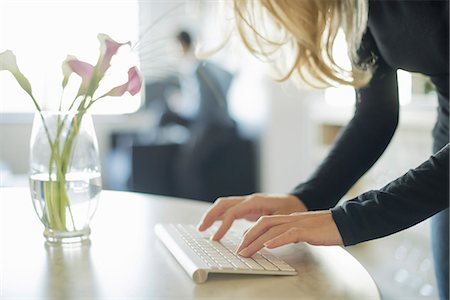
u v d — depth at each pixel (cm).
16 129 591
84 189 118
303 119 456
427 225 286
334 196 133
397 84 145
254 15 132
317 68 134
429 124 293
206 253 103
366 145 139
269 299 86
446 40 125
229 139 459
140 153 461
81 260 106
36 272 100
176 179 464
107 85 138
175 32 422
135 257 107
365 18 125
